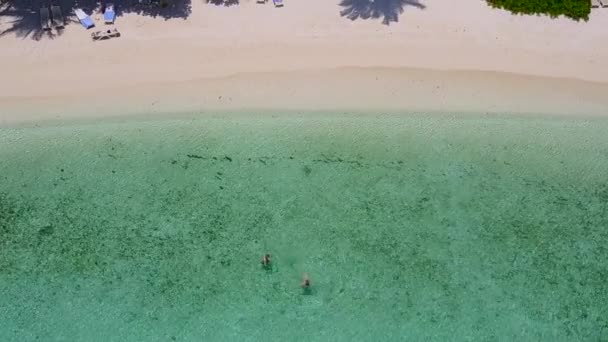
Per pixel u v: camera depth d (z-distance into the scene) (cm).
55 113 3272
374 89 3400
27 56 3391
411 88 3409
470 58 3497
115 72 3375
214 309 2788
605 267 2947
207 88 3366
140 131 3253
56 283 2836
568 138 3306
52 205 3033
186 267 2881
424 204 3086
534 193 3141
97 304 2792
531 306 2839
